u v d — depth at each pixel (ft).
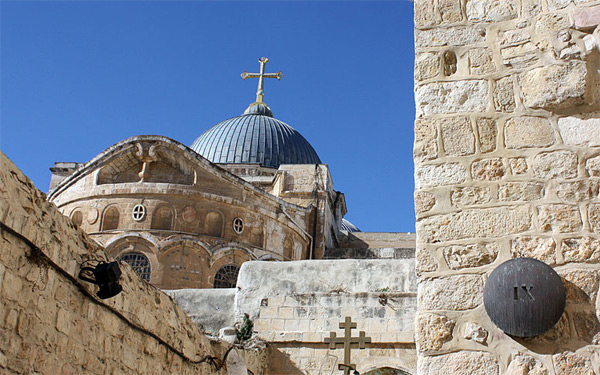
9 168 25.39
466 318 23.56
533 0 26.81
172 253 124.26
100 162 132.77
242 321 63.72
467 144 25.55
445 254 24.41
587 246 23.49
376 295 61.21
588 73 25.40
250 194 133.90
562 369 22.39
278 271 65.87
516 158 25.04
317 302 61.98
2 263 24.66
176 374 39.68
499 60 26.48
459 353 23.20
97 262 30.91
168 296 40.29
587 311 22.84
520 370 22.61
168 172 133.08
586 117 25.04
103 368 31.53
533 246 23.82
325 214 150.51
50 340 27.58
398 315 60.29
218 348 48.21
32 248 26.45
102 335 31.63
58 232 28.60
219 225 129.18
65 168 163.53
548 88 25.45
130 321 34.24
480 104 26.02
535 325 22.53
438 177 25.36
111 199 128.67
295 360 60.13
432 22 27.61
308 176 156.15
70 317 29.17
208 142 187.42
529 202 24.38
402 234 169.17
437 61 26.99
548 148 24.93
